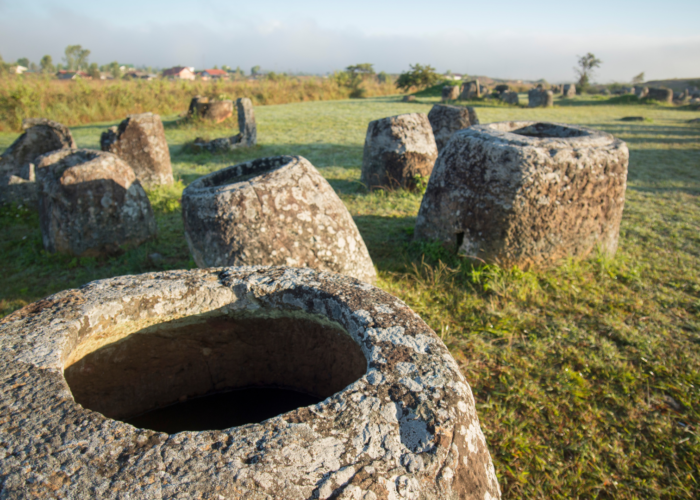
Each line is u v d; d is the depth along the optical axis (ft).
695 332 9.09
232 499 2.50
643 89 75.20
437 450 2.93
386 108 55.98
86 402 4.79
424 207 13.43
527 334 9.12
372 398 3.25
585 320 9.56
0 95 46.39
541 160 10.69
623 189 12.06
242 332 5.39
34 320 4.03
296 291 4.81
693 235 14.34
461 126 25.07
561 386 7.54
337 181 22.88
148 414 5.50
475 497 3.09
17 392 3.20
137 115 21.42
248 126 32.86
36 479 2.58
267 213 8.88
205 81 70.44
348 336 4.71
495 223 11.22
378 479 2.72
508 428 6.72
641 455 6.30
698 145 31.40
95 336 4.37
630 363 8.19
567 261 11.51
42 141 22.80
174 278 4.90
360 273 9.99
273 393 5.91
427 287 10.92
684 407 7.11
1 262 13.88
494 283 10.71
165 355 5.23
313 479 2.65
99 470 2.63
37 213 18.39
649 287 10.94
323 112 52.26
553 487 5.82
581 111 56.18
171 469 2.64
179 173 26.07
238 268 5.23
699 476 5.93
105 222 14.03
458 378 3.56
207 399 5.82
